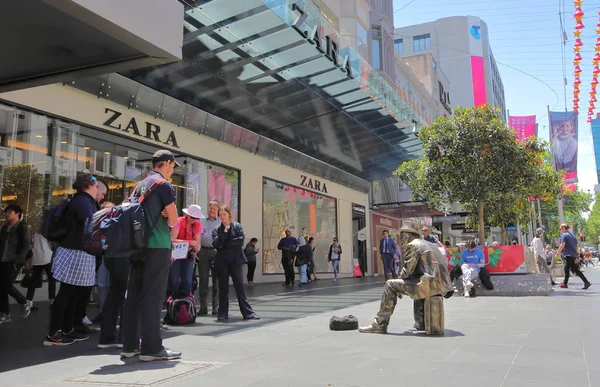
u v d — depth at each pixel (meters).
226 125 15.55
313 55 12.84
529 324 6.53
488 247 12.11
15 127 9.65
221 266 7.41
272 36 11.66
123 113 12.05
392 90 18.09
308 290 13.90
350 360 4.30
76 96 10.87
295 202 20.34
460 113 13.94
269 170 18.62
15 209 7.31
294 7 11.29
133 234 4.30
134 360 4.42
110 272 5.24
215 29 11.04
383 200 34.44
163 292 4.48
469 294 11.71
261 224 17.78
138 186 4.58
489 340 5.30
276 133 18.36
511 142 13.09
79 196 5.54
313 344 5.17
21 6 4.45
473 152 13.34
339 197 24.42
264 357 4.47
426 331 5.76
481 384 3.42
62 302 5.40
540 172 14.30
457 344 5.08
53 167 10.37
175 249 6.66
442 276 5.82
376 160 24.09
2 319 7.18
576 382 3.45
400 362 4.19
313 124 17.94
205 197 15.03
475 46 79.62
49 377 3.80
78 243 5.45
